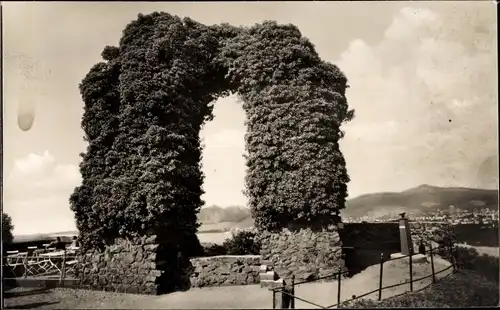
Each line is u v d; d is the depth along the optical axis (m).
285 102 11.55
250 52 12.02
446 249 12.01
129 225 11.15
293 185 11.05
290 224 11.23
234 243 13.15
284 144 11.30
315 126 11.27
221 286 10.91
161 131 11.30
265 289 10.15
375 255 12.37
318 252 10.92
